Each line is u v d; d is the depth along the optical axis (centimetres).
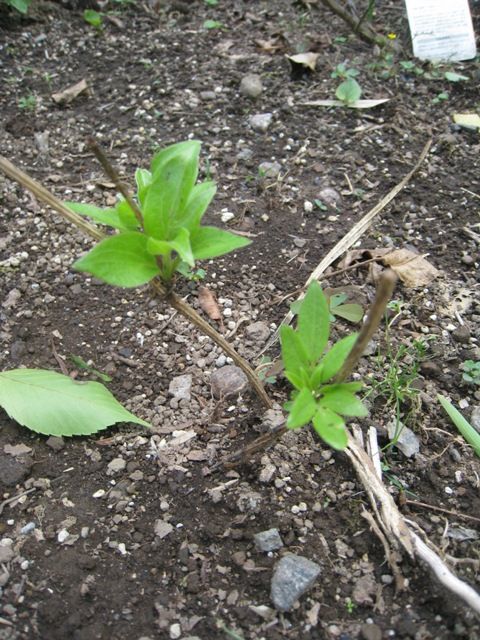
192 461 29
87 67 53
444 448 29
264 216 41
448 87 51
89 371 32
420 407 31
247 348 33
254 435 29
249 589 25
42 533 26
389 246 39
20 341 34
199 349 33
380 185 43
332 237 39
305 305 22
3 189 42
